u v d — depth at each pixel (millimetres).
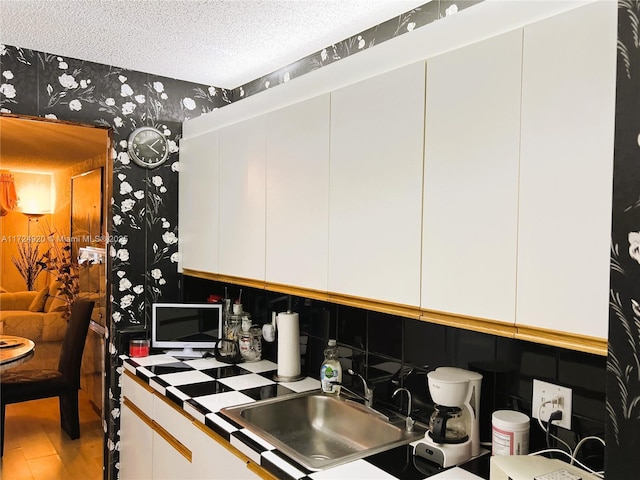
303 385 2391
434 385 1625
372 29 2279
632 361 825
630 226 828
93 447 3139
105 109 2873
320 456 2100
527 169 1282
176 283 3137
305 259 2041
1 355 3027
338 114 1870
